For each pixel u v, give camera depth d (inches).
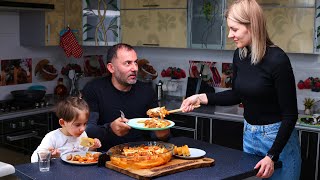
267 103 90.5
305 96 169.5
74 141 100.0
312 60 166.7
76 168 83.8
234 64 96.6
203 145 102.5
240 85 93.0
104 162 84.7
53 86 205.9
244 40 88.1
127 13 192.1
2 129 163.9
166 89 200.8
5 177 81.7
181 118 173.3
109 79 110.3
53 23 184.7
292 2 151.6
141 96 111.1
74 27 189.9
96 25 193.0
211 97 102.0
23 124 170.1
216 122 164.4
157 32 184.9
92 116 103.7
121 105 108.8
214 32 170.1
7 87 189.6
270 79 88.1
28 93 180.5
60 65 208.1
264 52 87.4
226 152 96.4
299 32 151.6
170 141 106.0
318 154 144.3
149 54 210.1
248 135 95.2
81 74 208.4
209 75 192.5
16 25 190.7
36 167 84.5
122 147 89.7
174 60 202.1
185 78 199.2
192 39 176.1
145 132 111.2
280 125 88.4
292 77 87.6
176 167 81.3
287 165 91.5
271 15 156.5
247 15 86.0
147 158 80.4
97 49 219.5
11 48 189.6
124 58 103.7
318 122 149.0
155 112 100.6
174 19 179.5
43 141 97.6
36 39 186.2
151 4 184.5
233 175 80.2
